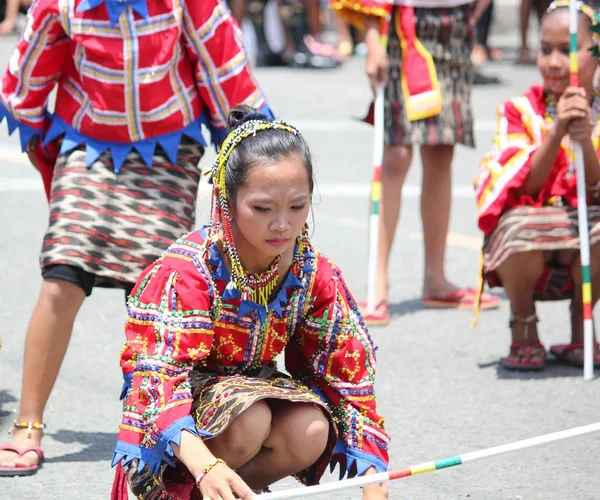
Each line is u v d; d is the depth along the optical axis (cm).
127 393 840
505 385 1291
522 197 1288
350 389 842
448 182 1609
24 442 1049
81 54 1055
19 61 1070
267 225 782
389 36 1541
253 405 809
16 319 1508
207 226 847
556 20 1280
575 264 1302
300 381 876
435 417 1195
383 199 1562
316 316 842
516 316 1337
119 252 1041
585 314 1291
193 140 1094
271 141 782
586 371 1299
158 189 1066
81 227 1038
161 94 1059
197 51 1074
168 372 798
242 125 801
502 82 3562
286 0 3897
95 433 1142
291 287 830
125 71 1045
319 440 819
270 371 879
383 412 1210
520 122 1310
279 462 838
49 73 1076
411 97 1536
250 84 1093
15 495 989
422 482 1032
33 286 1662
